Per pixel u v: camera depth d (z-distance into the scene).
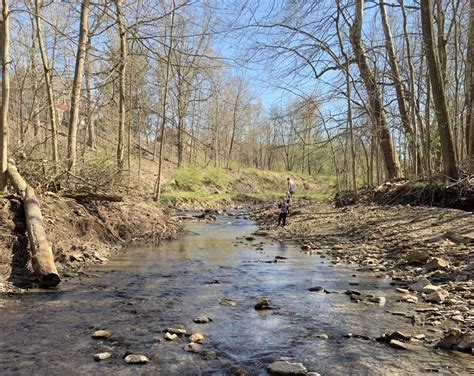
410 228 12.53
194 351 4.86
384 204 17.20
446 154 15.04
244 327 5.71
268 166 77.56
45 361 4.54
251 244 13.86
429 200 15.20
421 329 5.49
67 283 8.03
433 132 21.17
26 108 17.92
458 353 4.72
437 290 6.95
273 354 4.79
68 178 13.01
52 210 10.91
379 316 6.10
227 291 7.67
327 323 5.84
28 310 6.31
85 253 10.44
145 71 25.36
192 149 54.00
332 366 4.45
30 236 8.36
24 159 11.86
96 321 5.89
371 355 4.71
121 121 18.17
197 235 16.45
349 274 9.03
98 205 13.57
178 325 5.71
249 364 4.53
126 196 15.88
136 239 14.05
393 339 5.11
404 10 18.91
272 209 26.47
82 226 11.91
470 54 18.16
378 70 21.12
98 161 14.92
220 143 64.62
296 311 6.42
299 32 18.64
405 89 19.94
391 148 21.19
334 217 16.89
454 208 14.13
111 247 12.23
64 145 16.73
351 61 19.88
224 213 29.17
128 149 22.75
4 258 8.10
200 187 43.12
